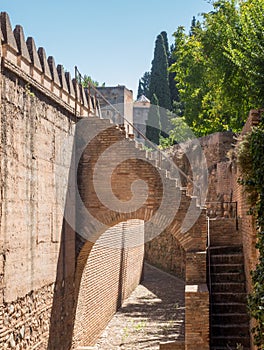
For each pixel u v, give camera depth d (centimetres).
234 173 1767
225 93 2045
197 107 2894
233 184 1823
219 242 1545
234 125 2462
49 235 1145
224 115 2628
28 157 1007
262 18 1719
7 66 894
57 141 1211
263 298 762
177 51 2928
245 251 1334
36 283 1049
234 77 1983
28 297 998
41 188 1091
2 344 854
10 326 896
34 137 1045
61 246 1244
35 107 1055
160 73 4206
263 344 786
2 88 876
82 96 1443
